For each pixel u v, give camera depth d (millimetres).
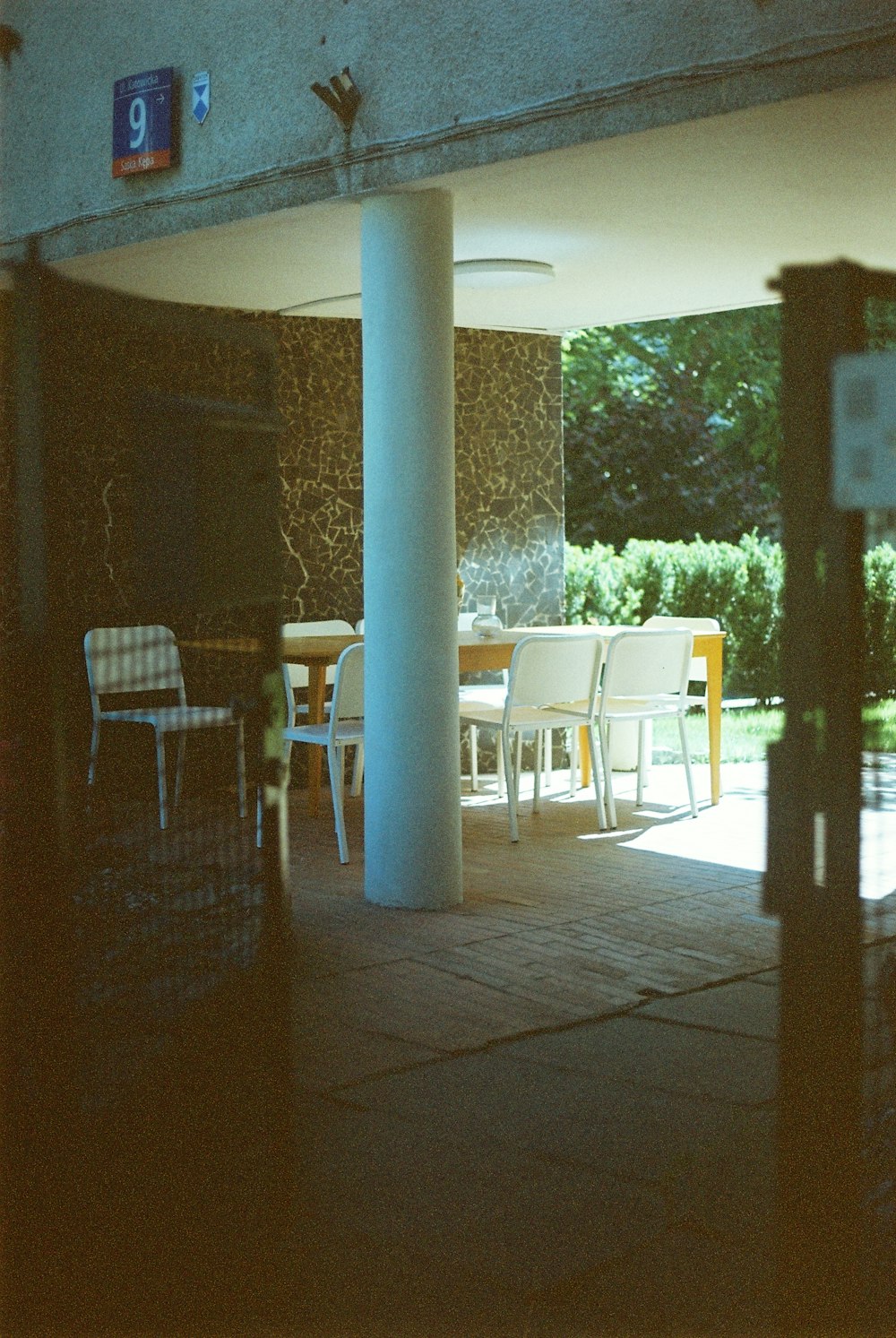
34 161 6906
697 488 19047
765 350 17766
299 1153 3396
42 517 2902
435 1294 2738
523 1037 4223
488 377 9445
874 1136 3281
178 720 6715
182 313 3041
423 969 4910
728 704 13594
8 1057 2990
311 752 7801
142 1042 3248
